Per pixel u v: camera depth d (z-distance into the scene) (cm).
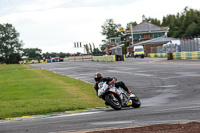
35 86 6438
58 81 7394
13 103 4006
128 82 6206
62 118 2669
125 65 11888
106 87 3028
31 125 2334
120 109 3073
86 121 2317
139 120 2161
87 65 14312
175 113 2384
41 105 3734
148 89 5078
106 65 13012
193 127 1719
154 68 9169
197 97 3872
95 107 3606
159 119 2144
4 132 2081
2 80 8869
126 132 1716
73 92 5191
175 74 6969
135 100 3173
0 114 3173
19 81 7988
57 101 4100
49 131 1991
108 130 1814
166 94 4419
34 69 14162
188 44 13525
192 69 7850
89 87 5853
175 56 13838
